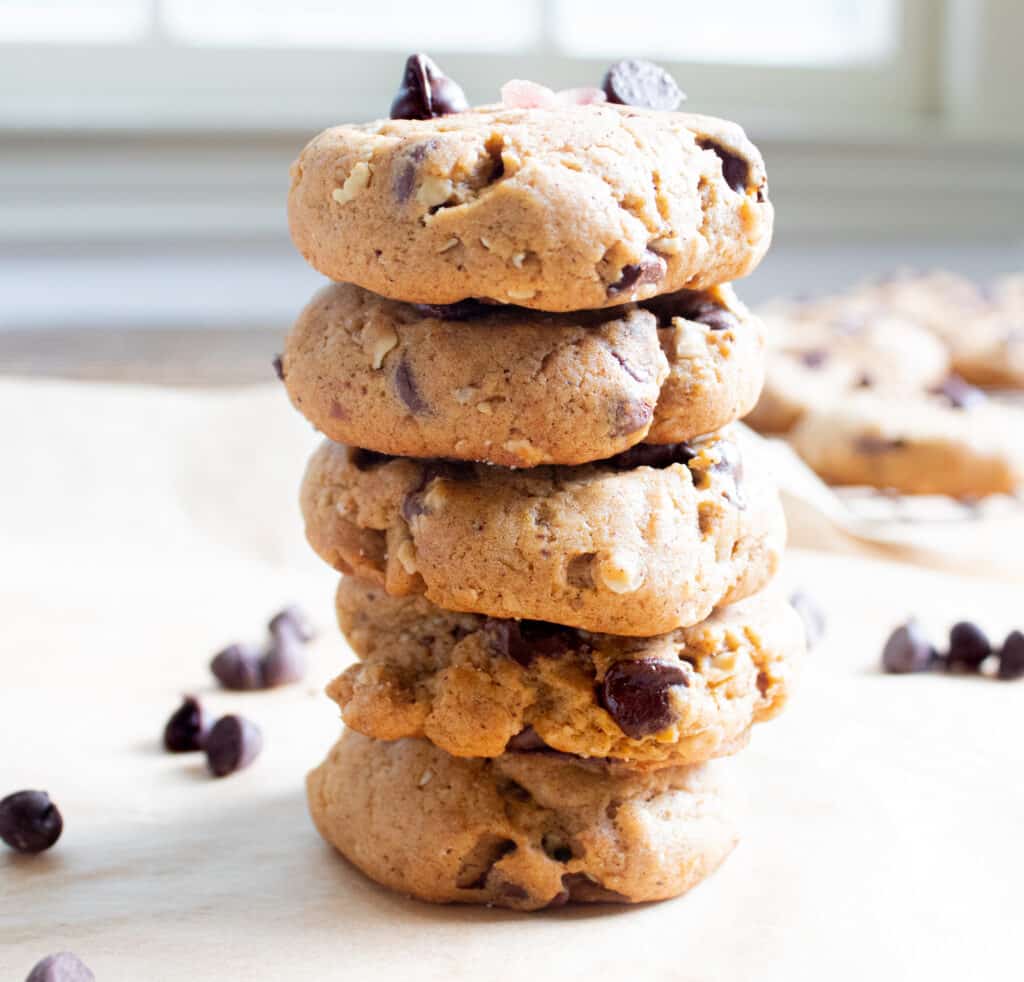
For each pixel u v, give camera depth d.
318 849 0.35
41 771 0.37
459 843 0.32
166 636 0.44
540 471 0.32
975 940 0.32
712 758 0.33
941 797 0.36
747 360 0.32
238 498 0.52
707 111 0.80
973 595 0.47
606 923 0.32
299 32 0.76
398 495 0.32
